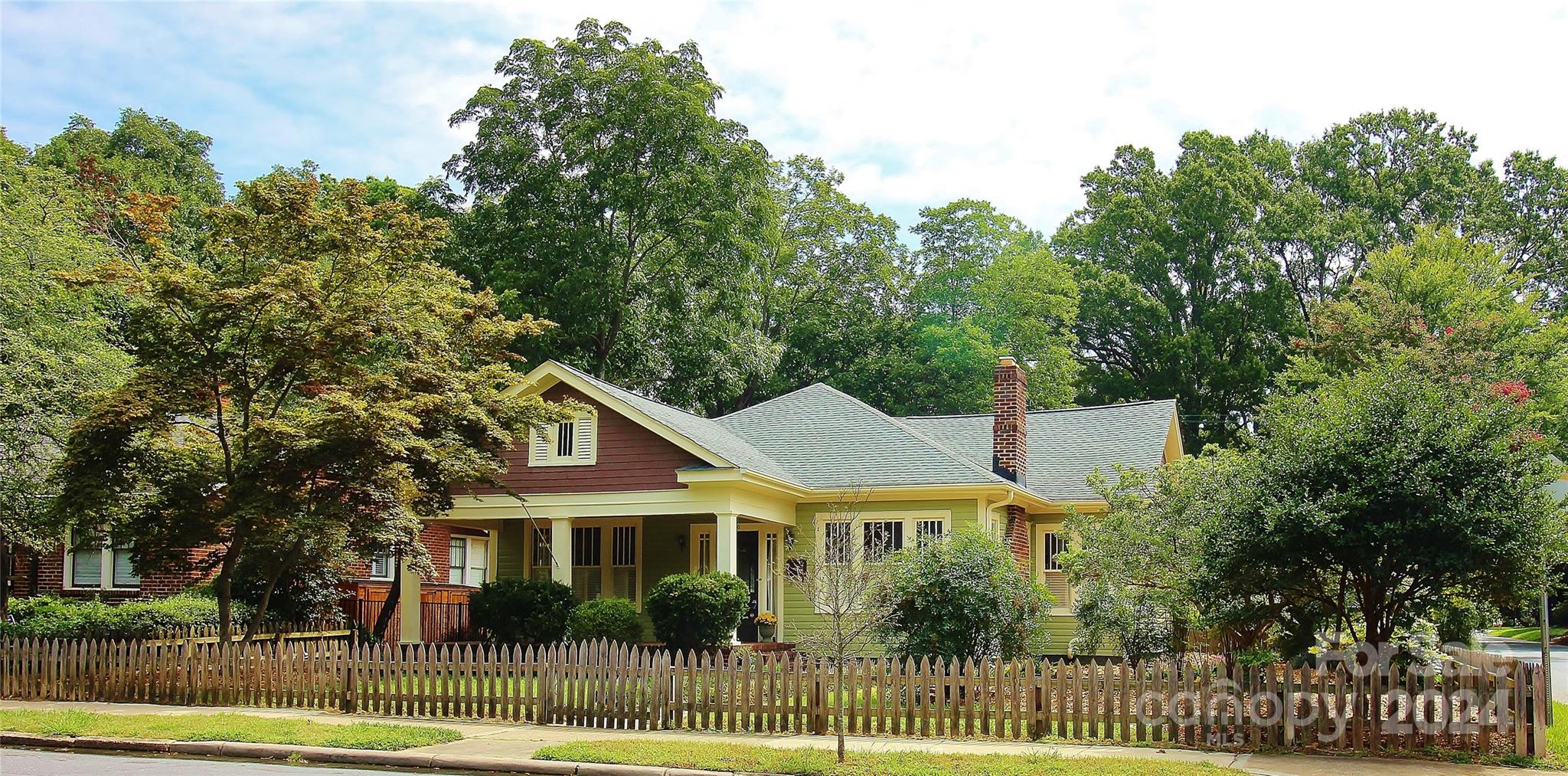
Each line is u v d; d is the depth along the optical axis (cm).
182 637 1997
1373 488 1366
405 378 2033
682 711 1513
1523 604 1391
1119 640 1880
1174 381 5303
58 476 1927
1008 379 2747
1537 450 1395
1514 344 3597
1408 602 1461
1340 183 5797
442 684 1628
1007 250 5484
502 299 3669
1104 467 2822
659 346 4153
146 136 5328
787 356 5325
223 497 1947
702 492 2330
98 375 2300
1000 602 1744
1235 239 5359
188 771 1235
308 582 2373
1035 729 1402
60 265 2453
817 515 2553
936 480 2455
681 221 3941
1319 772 1179
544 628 2342
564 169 3981
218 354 1902
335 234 1956
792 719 1502
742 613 2236
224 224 1936
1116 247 5697
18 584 2728
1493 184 5872
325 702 1677
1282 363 5125
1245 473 1510
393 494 1958
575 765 1246
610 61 4097
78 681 1780
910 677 1445
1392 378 1498
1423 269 4106
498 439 2125
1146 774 1147
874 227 5625
